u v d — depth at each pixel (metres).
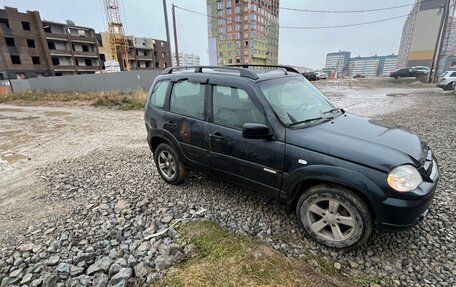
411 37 61.31
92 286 2.18
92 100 19.41
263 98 2.86
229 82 3.15
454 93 16.39
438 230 2.84
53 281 2.24
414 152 2.43
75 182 4.57
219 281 2.11
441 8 27.72
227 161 3.19
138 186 4.24
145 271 2.31
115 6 56.91
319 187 2.54
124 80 22.48
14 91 28.19
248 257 2.39
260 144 2.82
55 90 26.31
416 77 29.89
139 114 13.04
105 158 5.96
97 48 57.84
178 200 3.67
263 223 3.04
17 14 45.72
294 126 2.76
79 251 2.67
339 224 2.52
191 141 3.56
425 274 2.26
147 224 3.11
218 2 80.12
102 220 3.26
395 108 11.34
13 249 2.77
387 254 2.50
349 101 14.20
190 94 3.58
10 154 6.68
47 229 3.12
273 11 86.88
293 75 3.67
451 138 6.22
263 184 2.92
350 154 2.33
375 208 2.24
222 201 3.59
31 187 4.46
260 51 83.38
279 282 2.10
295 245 2.64
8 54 45.22
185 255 2.48
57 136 8.71
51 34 50.00
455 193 3.58
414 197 2.16
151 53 70.81
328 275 2.24
